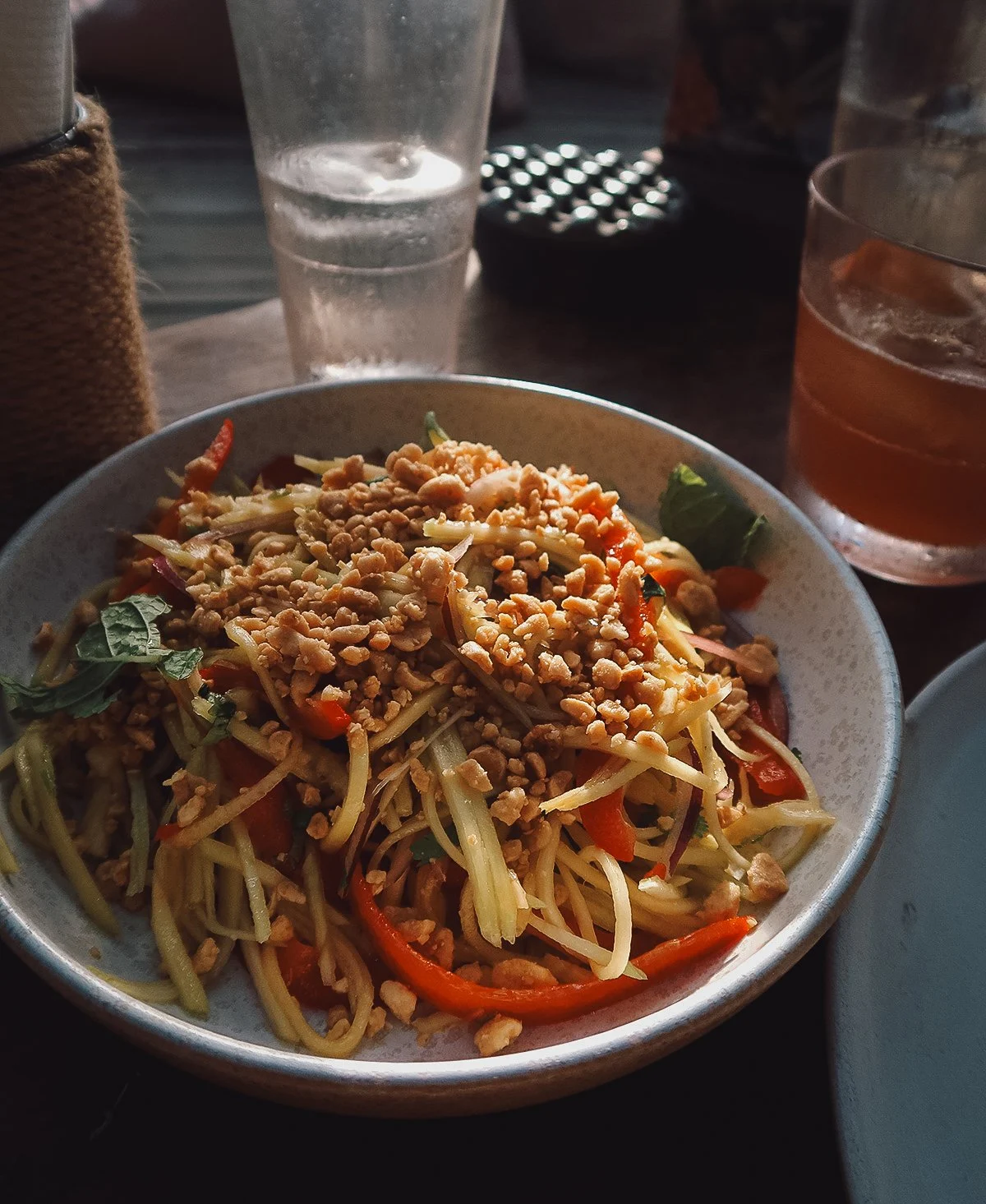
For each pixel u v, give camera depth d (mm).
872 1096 167
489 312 412
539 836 214
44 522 243
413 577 232
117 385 283
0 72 232
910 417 261
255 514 262
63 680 229
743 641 261
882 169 305
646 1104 189
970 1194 159
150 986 195
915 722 220
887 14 327
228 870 220
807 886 201
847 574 241
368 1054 191
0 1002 198
